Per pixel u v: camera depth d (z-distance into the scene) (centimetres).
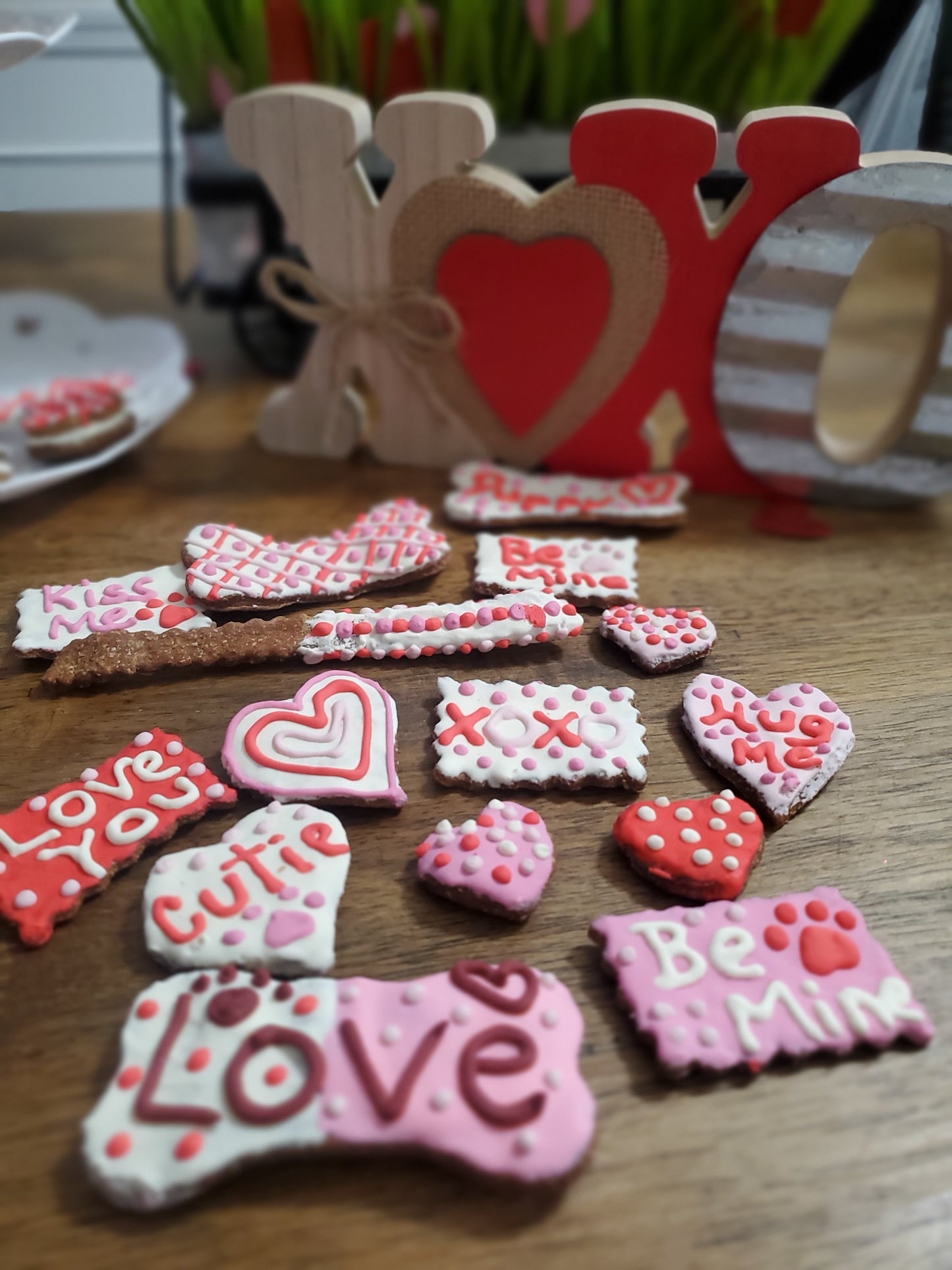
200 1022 28
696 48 52
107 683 40
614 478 52
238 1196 26
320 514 49
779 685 40
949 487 49
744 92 52
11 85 53
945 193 41
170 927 30
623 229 44
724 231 43
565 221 44
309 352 52
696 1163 26
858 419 56
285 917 30
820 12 48
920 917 32
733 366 46
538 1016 28
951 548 48
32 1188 25
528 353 48
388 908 32
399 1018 28
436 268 47
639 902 32
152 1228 25
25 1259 24
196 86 57
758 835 33
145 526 48
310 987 28
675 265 45
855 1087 28
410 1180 26
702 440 50
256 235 66
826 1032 28
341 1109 26
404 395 52
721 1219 25
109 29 68
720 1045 28
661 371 48
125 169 75
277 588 42
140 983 30
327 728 37
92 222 89
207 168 61
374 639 41
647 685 40
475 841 33
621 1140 27
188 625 41
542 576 44
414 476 53
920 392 46
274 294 50
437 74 54
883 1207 25
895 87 48
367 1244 25
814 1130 27
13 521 49
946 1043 29
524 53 53
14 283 75
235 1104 26
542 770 35
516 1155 25
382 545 45
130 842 33
